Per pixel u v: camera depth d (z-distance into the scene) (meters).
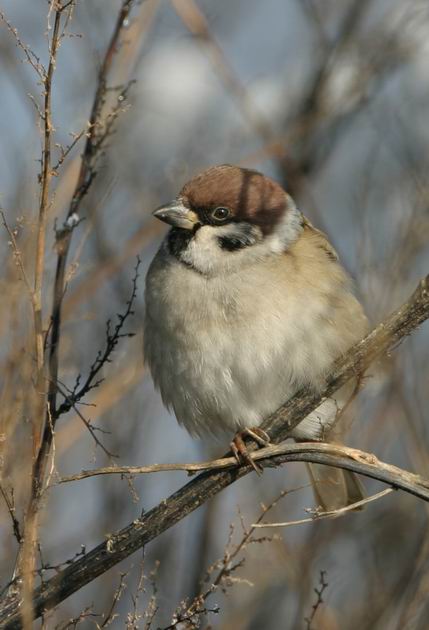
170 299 9.58
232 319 9.42
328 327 9.45
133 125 12.96
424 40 13.62
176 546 11.83
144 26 11.61
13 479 8.52
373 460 7.79
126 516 11.67
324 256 9.77
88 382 7.99
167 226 11.96
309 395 8.63
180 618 7.51
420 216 11.31
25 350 8.36
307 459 7.93
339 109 13.43
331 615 10.63
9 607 7.57
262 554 11.20
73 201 8.77
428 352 11.89
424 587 10.00
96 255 11.77
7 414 8.20
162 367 9.81
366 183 12.01
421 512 12.03
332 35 14.02
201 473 8.25
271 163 13.76
